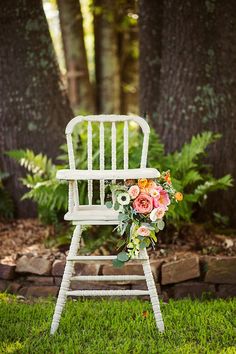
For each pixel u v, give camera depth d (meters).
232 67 5.66
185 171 5.11
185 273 4.57
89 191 3.81
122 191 3.58
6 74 6.00
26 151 5.91
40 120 6.00
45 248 5.09
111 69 9.32
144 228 3.52
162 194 3.57
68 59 8.98
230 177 5.19
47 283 4.71
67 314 4.04
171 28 5.77
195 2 5.63
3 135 6.04
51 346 3.49
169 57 5.82
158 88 6.30
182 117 5.72
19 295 4.66
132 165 4.97
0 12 5.95
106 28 9.20
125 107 10.38
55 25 12.83
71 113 6.25
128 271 4.60
